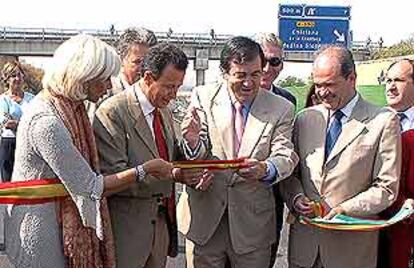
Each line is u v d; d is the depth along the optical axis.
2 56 48.91
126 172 3.88
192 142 4.32
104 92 3.76
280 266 7.38
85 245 3.72
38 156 3.61
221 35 47.66
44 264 3.66
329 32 24.81
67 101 3.66
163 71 4.08
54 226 3.69
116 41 5.12
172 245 4.56
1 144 8.88
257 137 4.37
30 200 3.65
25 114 3.64
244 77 4.25
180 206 4.75
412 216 4.38
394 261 4.51
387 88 5.55
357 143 4.15
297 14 24.67
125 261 4.22
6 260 7.20
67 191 3.67
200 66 48.06
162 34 47.59
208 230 4.51
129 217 4.22
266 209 4.52
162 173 4.00
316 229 4.31
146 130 4.20
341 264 4.27
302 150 4.36
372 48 48.00
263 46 5.81
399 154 4.14
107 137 4.14
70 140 3.58
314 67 4.19
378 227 4.01
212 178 4.39
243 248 4.47
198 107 4.54
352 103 4.21
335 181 4.19
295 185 4.43
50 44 49.19
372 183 4.22
